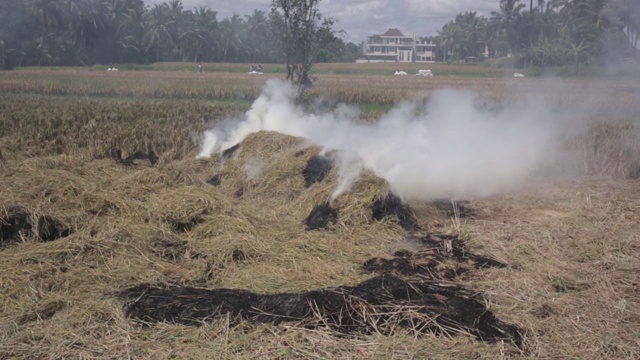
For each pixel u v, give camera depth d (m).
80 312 4.06
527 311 4.22
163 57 65.56
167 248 5.28
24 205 5.62
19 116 14.58
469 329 3.87
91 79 34.09
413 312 4.02
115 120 15.06
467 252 5.38
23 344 3.67
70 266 4.81
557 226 6.21
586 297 4.48
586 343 3.80
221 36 65.69
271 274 4.82
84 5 51.31
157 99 26.02
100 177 7.71
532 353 3.68
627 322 4.07
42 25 47.91
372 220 6.04
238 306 4.09
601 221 6.43
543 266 5.05
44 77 34.88
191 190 6.34
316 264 5.04
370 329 3.87
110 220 5.72
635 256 5.37
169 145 10.75
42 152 10.10
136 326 3.88
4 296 4.28
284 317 3.97
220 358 3.53
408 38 99.62
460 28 75.12
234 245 5.23
